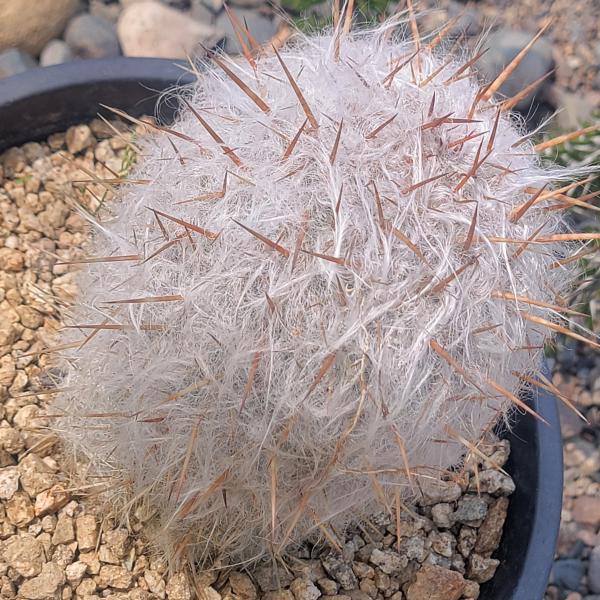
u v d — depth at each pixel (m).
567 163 0.29
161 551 0.23
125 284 0.19
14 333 0.27
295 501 0.19
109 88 0.30
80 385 0.22
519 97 0.20
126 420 0.20
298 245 0.16
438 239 0.17
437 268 0.16
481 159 0.18
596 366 0.34
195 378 0.17
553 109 0.40
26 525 0.24
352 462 0.18
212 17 0.40
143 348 0.18
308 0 0.33
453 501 0.25
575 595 0.31
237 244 0.17
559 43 0.41
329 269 0.16
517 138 0.20
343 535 0.24
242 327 0.16
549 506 0.24
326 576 0.24
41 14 0.37
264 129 0.18
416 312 0.16
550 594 0.31
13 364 0.27
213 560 0.23
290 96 0.18
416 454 0.18
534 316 0.18
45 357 0.27
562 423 0.33
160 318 0.17
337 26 0.20
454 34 0.37
